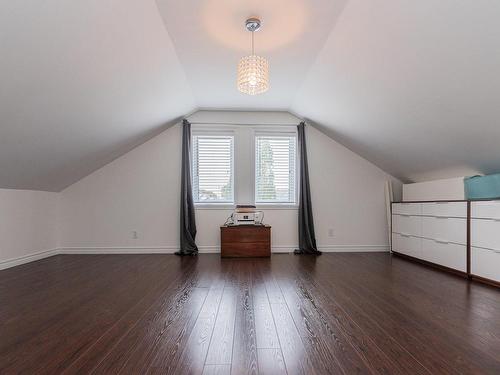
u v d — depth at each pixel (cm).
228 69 320
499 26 168
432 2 175
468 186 325
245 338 168
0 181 317
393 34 214
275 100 417
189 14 227
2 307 217
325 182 464
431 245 356
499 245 269
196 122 454
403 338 168
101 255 428
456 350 155
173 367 139
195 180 459
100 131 329
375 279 296
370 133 377
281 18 232
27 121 241
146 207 445
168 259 399
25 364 142
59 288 265
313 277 304
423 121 294
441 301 230
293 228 458
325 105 377
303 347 158
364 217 465
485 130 259
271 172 467
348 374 134
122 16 201
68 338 169
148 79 293
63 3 165
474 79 212
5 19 154
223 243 411
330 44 265
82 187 441
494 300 233
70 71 216
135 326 185
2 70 182
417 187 418
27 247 376
